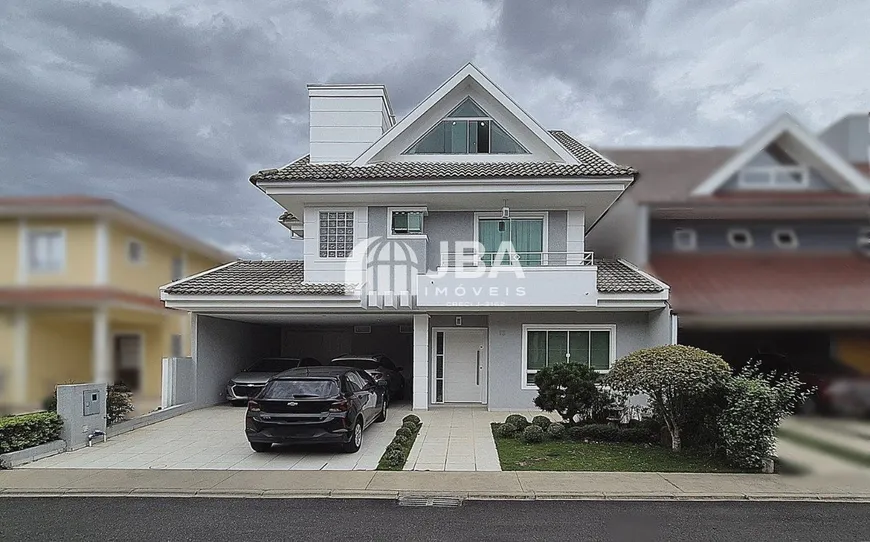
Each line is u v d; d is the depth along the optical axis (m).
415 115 16.30
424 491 8.29
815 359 14.67
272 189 15.32
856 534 6.73
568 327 15.90
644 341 15.69
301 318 17.92
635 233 14.64
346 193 15.33
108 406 12.40
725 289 12.80
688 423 10.84
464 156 16.59
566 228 16.44
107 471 9.36
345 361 18.55
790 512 7.54
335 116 17.97
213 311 15.93
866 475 9.12
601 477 9.00
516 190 14.94
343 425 10.23
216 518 7.24
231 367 18.73
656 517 7.31
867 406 12.94
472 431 12.76
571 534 6.68
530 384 15.87
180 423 13.95
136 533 6.70
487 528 6.88
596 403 12.35
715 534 6.71
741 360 15.58
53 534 6.66
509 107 16.19
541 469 9.49
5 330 8.10
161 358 14.98
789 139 10.40
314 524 7.02
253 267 18.19
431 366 16.81
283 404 10.21
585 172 14.59
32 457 10.06
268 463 9.95
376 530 6.80
